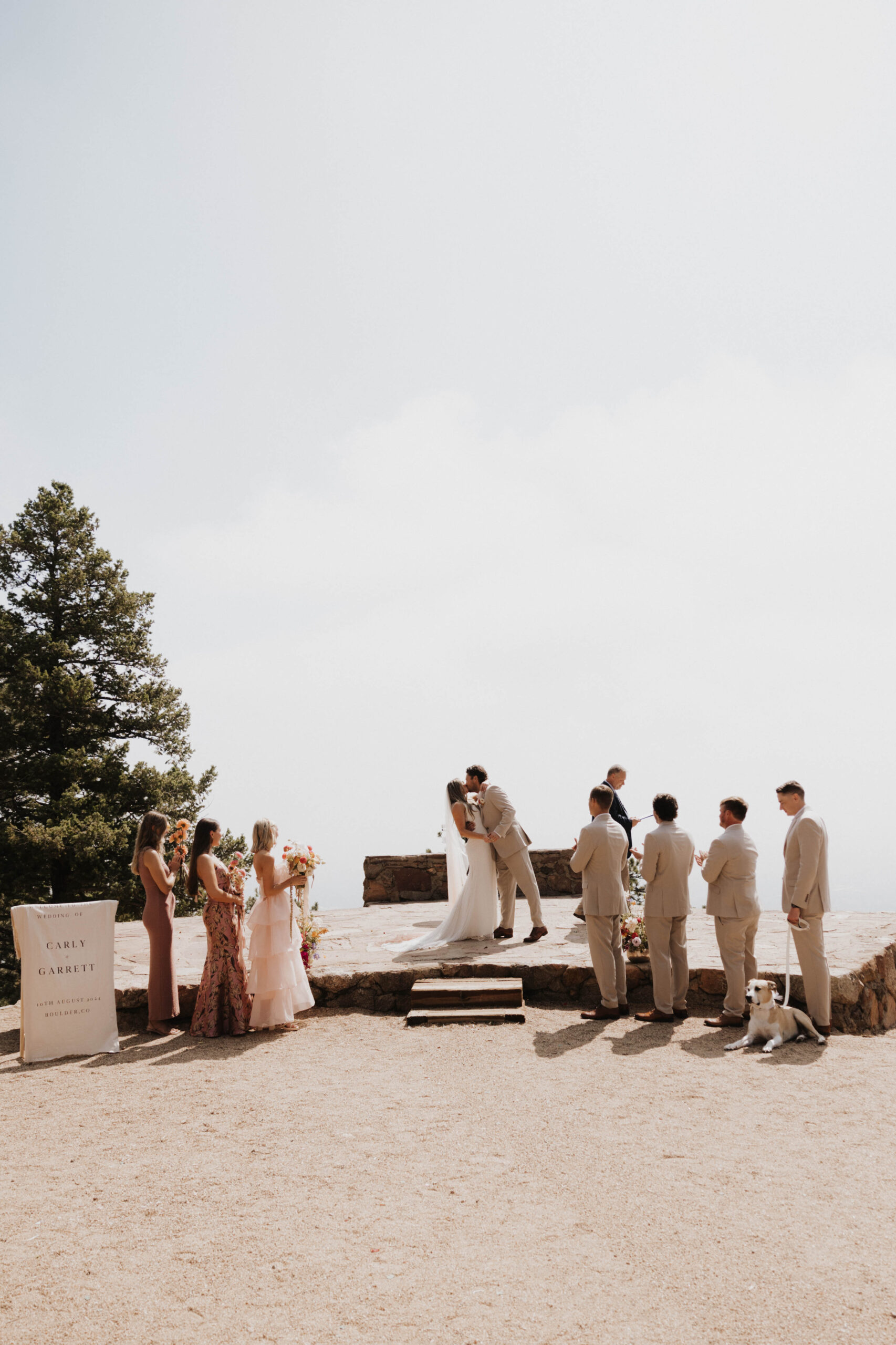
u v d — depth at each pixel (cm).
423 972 850
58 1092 635
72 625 2345
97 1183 466
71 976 742
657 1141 497
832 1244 370
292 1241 389
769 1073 616
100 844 1988
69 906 751
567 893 1495
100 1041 740
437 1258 368
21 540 2352
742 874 744
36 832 1942
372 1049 712
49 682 2148
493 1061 666
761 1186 431
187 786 2248
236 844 2273
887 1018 844
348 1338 310
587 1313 321
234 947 783
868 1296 327
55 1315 332
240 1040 758
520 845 997
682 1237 380
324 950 989
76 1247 391
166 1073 671
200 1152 506
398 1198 431
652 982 835
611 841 776
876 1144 484
